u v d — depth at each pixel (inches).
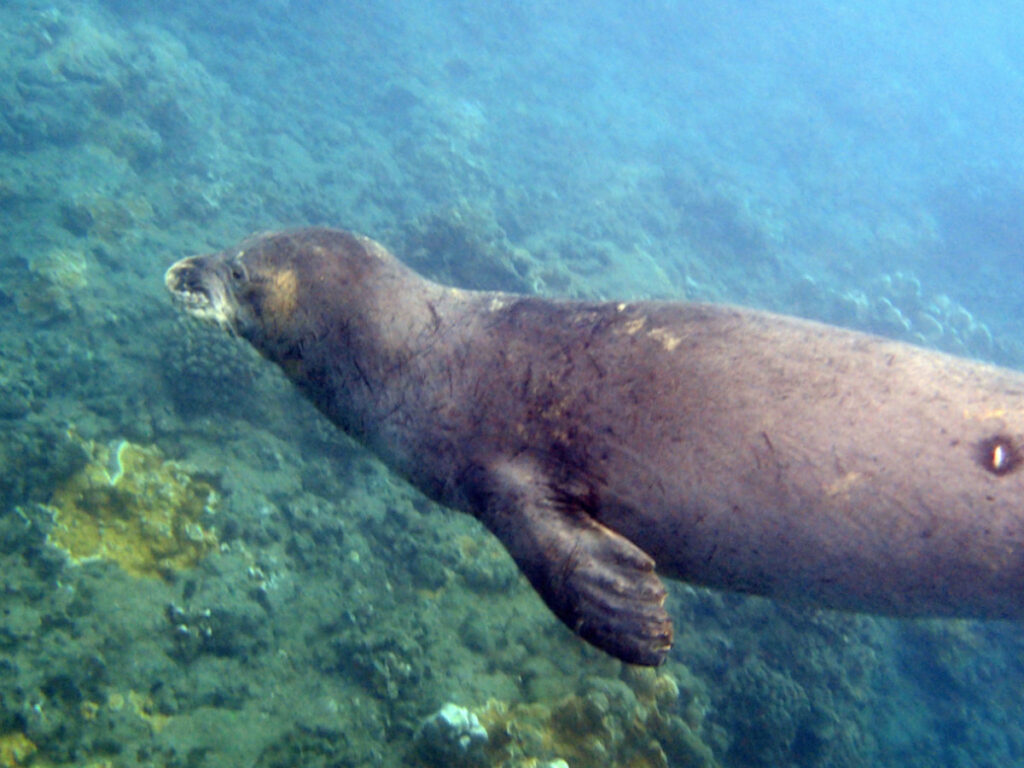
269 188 226.7
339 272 54.5
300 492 111.5
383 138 317.7
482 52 489.1
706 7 749.3
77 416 107.2
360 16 448.1
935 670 163.8
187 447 110.7
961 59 905.5
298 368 56.6
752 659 122.5
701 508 43.8
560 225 288.2
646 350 46.1
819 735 118.9
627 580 43.1
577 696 78.9
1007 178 513.3
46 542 86.0
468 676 86.3
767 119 566.9
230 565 93.0
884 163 561.9
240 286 56.4
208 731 76.2
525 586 102.0
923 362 42.2
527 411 48.2
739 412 43.0
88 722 73.1
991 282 414.3
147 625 82.5
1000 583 40.3
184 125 233.5
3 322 123.3
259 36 364.2
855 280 355.6
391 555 106.8
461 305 53.5
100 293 134.6
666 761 78.5
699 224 352.5
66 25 229.6
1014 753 150.4
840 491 41.2
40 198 159.6
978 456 39.7
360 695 84.4
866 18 934.4
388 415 52.8
